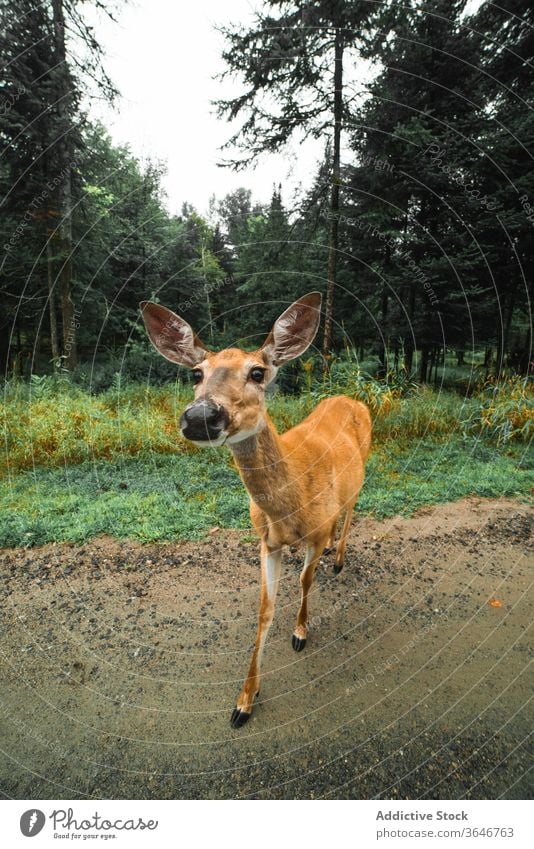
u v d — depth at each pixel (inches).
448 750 81.0
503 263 389.4
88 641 108.8
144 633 111.9
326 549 153.3
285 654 105.5
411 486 203.9
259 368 81.7
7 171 338.3
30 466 217.2
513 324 534.6
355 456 126.2
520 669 100.8
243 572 138.3
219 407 71.1
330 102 298.5
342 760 79.4
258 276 332.8
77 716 88.7
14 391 293.7
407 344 397.7
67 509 173.0
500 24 327.3
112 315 456.8
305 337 92.0
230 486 199.0
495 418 272.8
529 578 138.0
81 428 240.1
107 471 215.8
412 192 336.2
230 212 350.0
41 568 138.2
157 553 147.6
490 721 87.0
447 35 308.2
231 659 104.0
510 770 77.5
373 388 287.3
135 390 331.3
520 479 215.6
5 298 472.7
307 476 95.6
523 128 310.5
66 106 307.7
